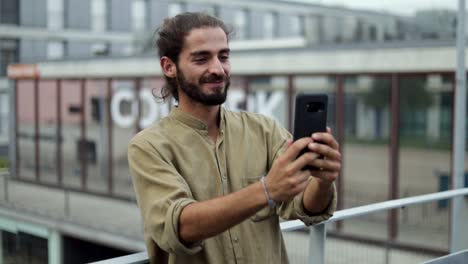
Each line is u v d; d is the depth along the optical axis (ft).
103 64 62.13
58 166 67.15
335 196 6.39
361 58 41.93
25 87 70.79
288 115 46.26
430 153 38.75
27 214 56.08
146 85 58.44
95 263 6.25
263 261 6.34
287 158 5.33
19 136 71.41
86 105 64.23
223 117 6.55
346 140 42.96
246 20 133.90
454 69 37.47
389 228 39.40
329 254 37.47
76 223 52.29
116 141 61.52
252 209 5.31
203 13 6.42
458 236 22.85
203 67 6.11
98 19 117.80
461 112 28.45
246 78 48.83
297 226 7.63
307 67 45.01
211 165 6.24
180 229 5.46
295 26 141.18
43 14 112.68
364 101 42.04
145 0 121.70
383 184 41.11
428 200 9.60
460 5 28.22
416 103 39.45
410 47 39.50
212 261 6.08
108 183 62.03
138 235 48.01
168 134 6.19
